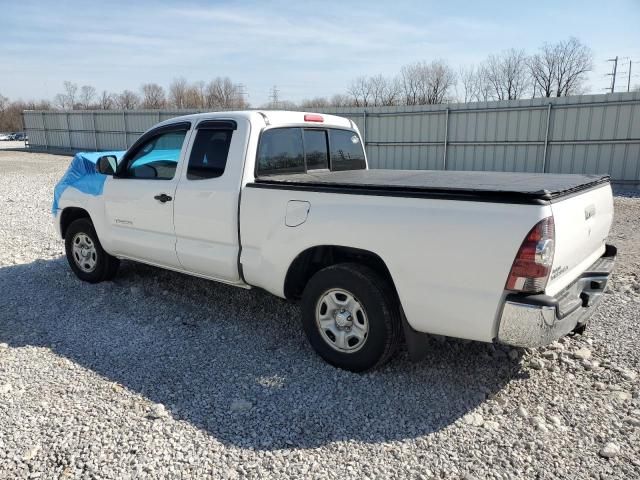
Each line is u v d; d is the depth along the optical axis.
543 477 2.63
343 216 3.50
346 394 3.45
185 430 3.03
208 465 2.73
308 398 3.40
